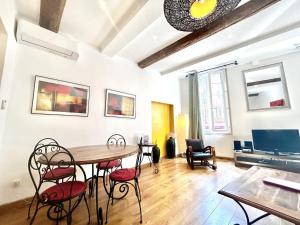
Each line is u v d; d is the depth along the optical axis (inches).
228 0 53.1
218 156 181.6
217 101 188.7
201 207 74.2
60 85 97.8
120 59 141.5
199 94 196.5
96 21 93.2
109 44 110.3
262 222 61.9
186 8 54.4
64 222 63.4
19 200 76.8
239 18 88.6
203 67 175.3
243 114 167.8
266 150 138.0
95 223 62.5
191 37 108.9
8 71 73.4
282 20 96.9
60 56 99.7
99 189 95.7
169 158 184.7
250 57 151.7
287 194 41.5
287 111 142.9
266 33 110.5
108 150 74.3
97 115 116.9
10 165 76.4
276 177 54.9
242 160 144.3
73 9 83.3
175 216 67.1
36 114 86.7
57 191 52.8
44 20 85.7
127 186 91.8
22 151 80.4
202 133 189.6
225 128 181.5
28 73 85.6
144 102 161.8
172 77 209.5
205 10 56.1
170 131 205.3
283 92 145.3
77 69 108.3
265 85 155.6
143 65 151.3
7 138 76.3
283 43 124.3
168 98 198.2
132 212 70.2
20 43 83.7
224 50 133.0
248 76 166.4
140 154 75.7
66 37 95.3
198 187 97.8
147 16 82.1
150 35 110.6
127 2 79.0
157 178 115.0
